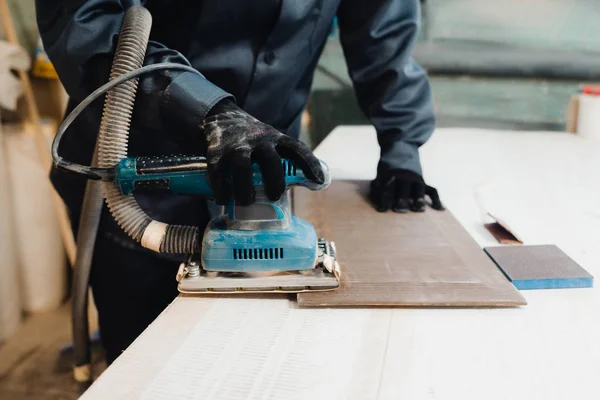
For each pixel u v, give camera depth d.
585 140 1.50
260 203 0.60
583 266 0.71
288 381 0.46
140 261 0.92
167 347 0.51
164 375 0.46
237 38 0.82
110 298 0.99
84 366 1.05
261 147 0.55
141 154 0.85
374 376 0.46
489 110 1.72
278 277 0.61
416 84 0.98
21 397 1.41
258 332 0.54
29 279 1.73
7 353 1.58
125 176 0.59
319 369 0.47
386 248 0.74
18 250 1.68
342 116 1.84
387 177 0.93
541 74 1.64
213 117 0.59
